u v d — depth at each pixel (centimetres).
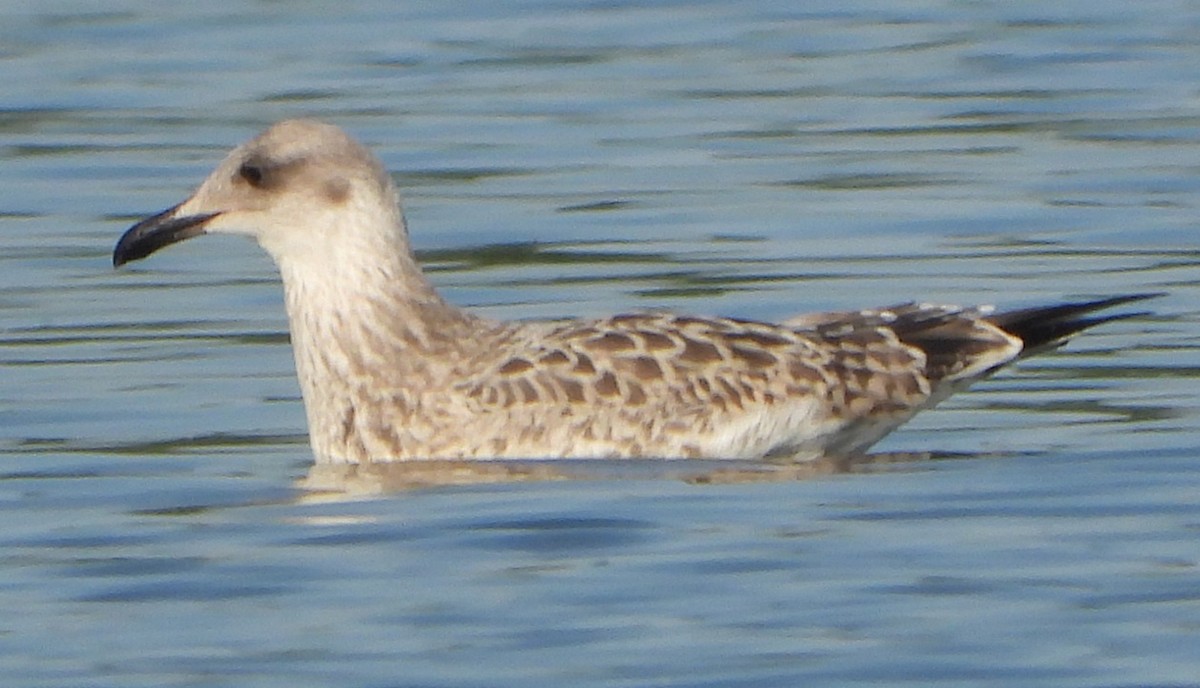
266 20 3119
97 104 2702
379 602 1316
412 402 1585
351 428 1598
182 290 2055
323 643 1261
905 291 1992
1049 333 1662
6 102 2711
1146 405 1700
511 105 2673
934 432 1664
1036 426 1664
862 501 1478
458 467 1569
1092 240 2141
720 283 2025
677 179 2367
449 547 1403
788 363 1591
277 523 1460
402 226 1619
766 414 1577
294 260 1622
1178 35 2962
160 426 1689
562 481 1529
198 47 2964
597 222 2220
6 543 1435
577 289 2016
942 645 1235
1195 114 2591
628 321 1617
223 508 1497
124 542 1431
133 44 2977
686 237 2167
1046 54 2884
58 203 2319
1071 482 1513
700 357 1584
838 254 2108
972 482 1523
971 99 2680
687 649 1237
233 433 1675
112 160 2464
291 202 1605
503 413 1572
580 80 2797
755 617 1280
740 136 2534
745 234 2177
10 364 1836
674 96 2719
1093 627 1257
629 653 1234
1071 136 2514
